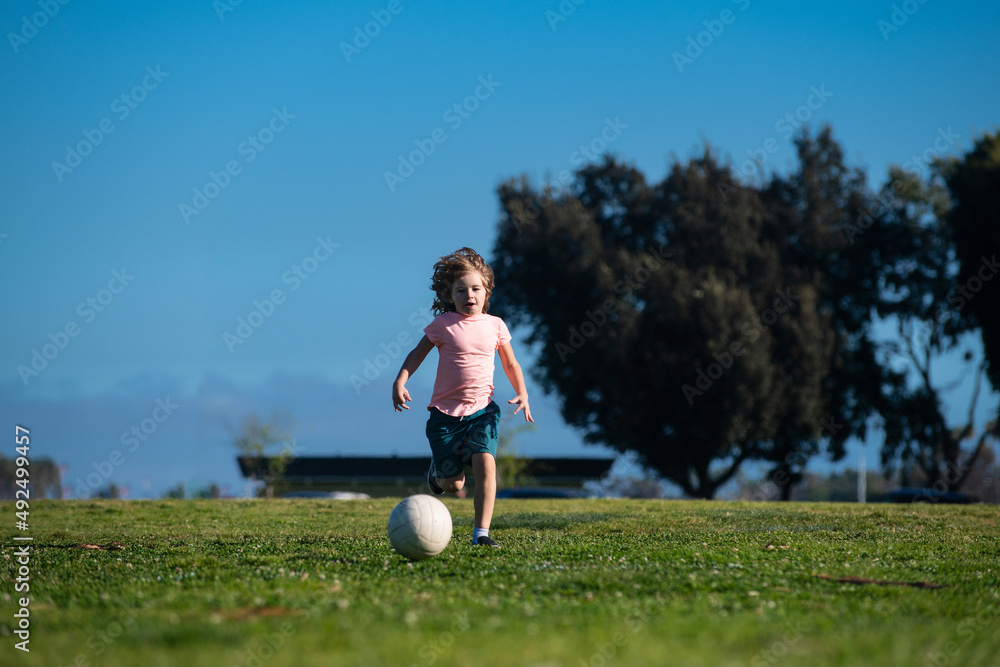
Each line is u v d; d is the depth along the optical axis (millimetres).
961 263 52188
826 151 56781
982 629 5332
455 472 10031
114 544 10609
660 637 4824
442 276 10266
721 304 48281
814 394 51188
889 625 5355
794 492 71938
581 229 52938
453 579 7070
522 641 4688
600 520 12703
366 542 10188
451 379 9844
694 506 17359
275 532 11789
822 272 55156
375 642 4621
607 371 49938
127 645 4648
